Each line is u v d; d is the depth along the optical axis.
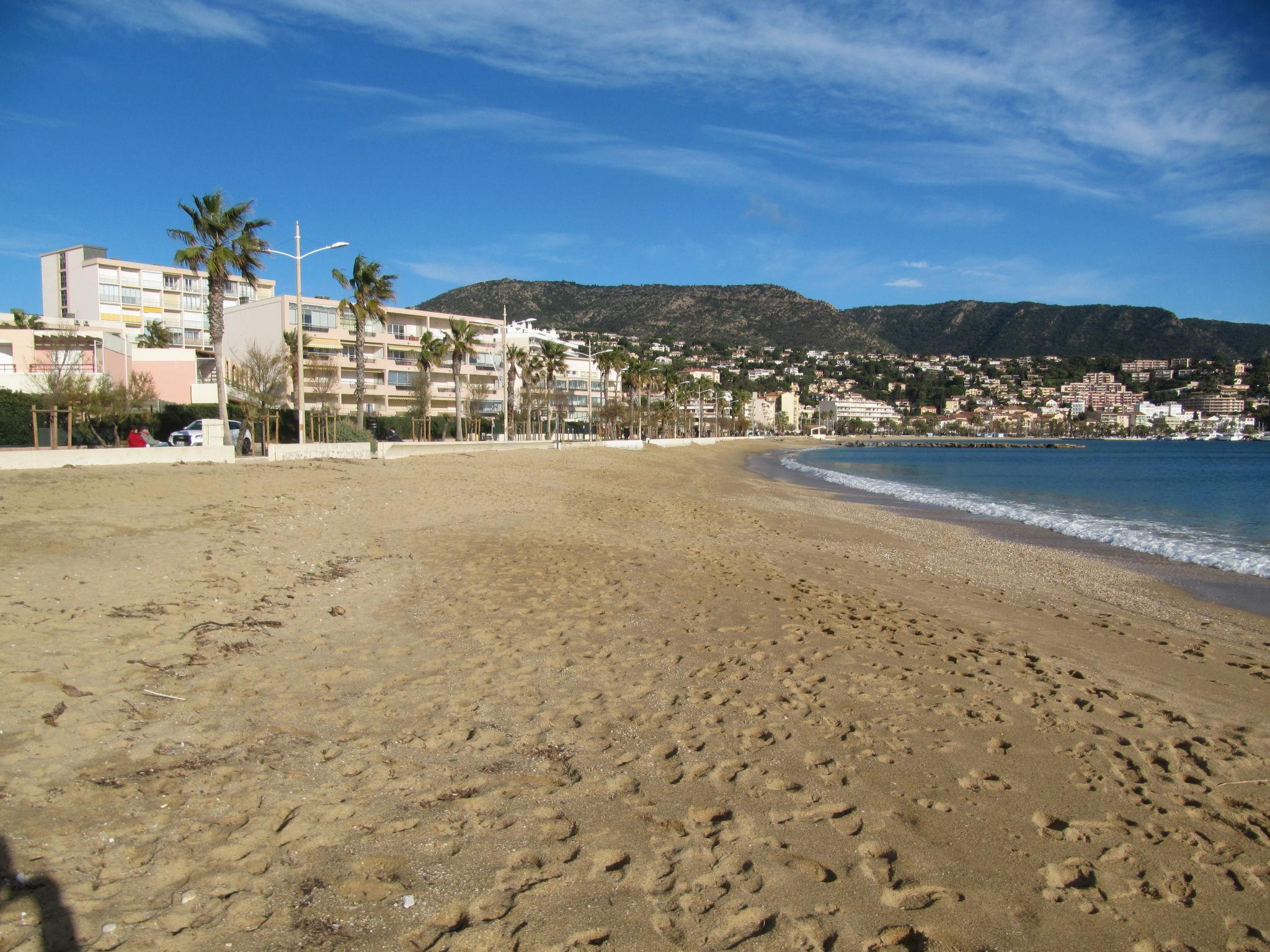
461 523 14.95
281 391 40.84
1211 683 7.66
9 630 6.32
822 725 5.66
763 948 3.12
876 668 7.18
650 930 3.19
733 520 19.75
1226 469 64.06
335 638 7.14
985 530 20.70
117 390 30.36
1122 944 3.29
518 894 3.39
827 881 3.63
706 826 4.10
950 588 12.09
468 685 6.11
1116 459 89.69
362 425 41.72
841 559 14.27
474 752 4.87
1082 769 5.14
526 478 26.20
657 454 61.94
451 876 3.50
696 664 6.97
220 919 3.09
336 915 3.17
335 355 62.59
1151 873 3.89
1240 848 4.19
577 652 7.16
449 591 9.38
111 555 9.52
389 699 5.70
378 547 11.98
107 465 19.73
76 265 72.38
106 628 6.66
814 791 4.57
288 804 4.04
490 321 79.19
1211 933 3.40
